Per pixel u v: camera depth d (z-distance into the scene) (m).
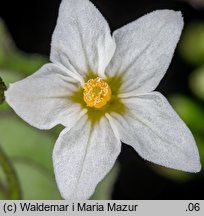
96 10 0.05
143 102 0.05
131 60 0.05
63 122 0.05
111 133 0.05
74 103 0.05
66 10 0.05
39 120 0.05
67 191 0.05
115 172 0.06
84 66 0.05
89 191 0.05
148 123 0.05
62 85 0.05
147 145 0.05
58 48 0.05
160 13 0.05
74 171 0.05
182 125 0.05
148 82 0.05
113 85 0.05
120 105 0.05
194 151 0.05
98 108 0.05
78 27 0.05
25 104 0.05
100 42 0.05
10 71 0.06
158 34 0.05
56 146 0.05
